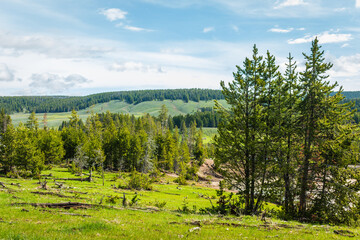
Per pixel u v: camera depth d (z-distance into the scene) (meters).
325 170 27.47
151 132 114.25
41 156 72.50
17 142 59.03
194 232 12.99
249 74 28.25
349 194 25.41
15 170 57.81
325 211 25.89
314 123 28.67
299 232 15.15
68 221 13.12
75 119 124.56
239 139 27.66
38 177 57.16
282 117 28.50
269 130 27.16
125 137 91.25
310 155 28.67
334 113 27.38
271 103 29.11
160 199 46.03
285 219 25.19
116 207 20.83
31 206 16.89
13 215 13.60
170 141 105.31
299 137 30.03
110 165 94.38
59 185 40.94
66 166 90.25
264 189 26.41
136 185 59.06
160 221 16.50
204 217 19.86
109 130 111.06
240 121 28.33
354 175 26.42
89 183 58.66
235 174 28.75
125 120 156.50
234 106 29.05
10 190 24.27
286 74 30.95
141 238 10.54
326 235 14.44
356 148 26.52
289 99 28.64
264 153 26.36
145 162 88.94
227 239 11.65
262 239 12.42
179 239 11.15
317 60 28.78
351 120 28.39
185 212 25.77
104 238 9.98
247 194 27.25
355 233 15.97
